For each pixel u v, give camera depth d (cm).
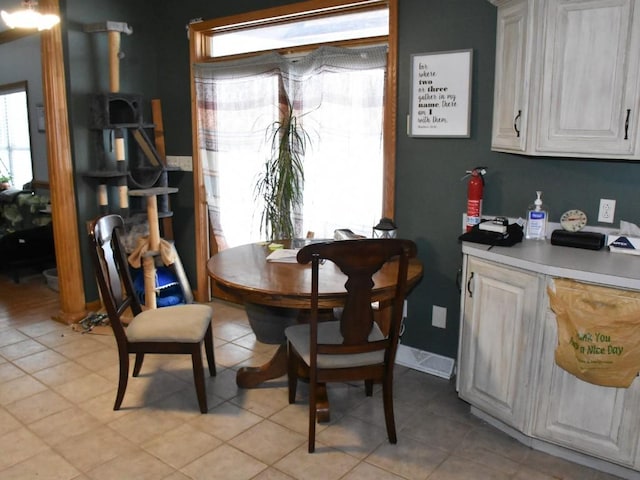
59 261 393
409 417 269
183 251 455
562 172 265
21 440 248
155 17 434
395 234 307
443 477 222
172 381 307
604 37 214
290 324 352
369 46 326
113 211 420
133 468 228
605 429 218
